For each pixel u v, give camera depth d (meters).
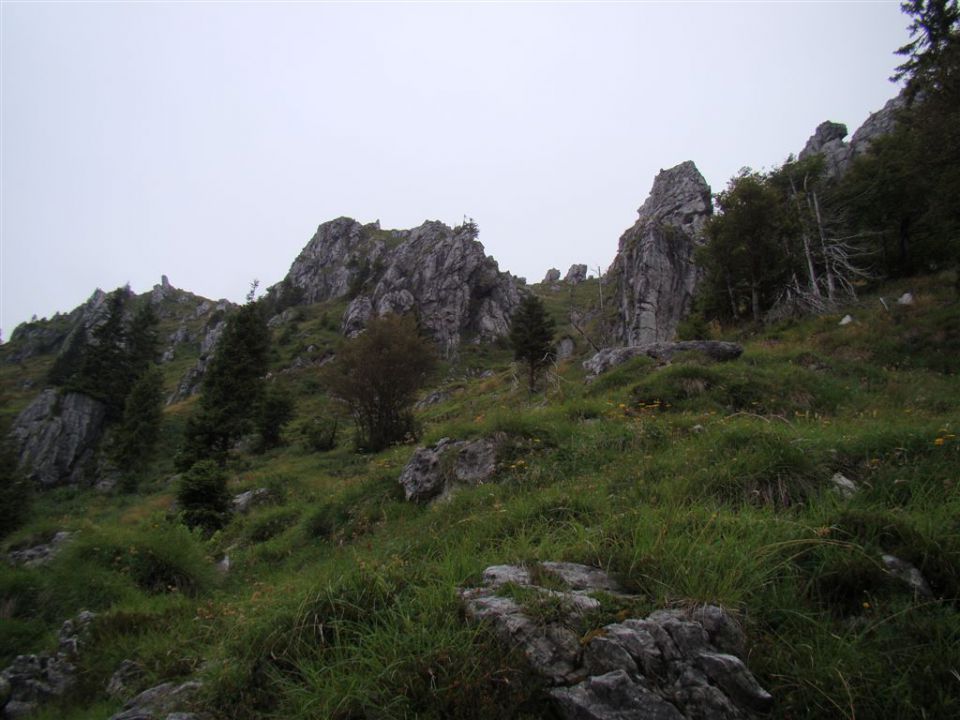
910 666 2.75
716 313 34.94
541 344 33.59
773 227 30.17
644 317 47.09
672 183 68.25
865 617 3.16
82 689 5.21
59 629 6.91
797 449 5.46
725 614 3.01
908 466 5.13
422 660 2.93
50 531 14.71
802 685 2.71
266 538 11.50
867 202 30.88
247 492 18.20
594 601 3.20
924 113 19.50
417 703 2.78
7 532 20.44
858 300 26.48
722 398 11.21
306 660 3.24
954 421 6.53
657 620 2.97
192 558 8.65
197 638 5.25
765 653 2.93
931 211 22.83
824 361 14.91
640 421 9.15
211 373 36.62
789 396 11.27
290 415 37.84
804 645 2.93
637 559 3.61
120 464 36.44
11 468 22.59
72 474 42.47
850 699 2.57
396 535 7.18
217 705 3.29
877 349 18.17
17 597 7.70
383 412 26.98
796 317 27.05
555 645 2.91
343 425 38.72
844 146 56.66
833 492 4.73
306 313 103.00
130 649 5.59
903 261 29.00
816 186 35.72
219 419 30.02
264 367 39.44
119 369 51.50
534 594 3.29
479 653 2.94
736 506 4.86
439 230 101.56
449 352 76.56
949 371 15.37
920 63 20.58
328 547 8.64
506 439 8.70
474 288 89.50
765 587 3.41
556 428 9.03
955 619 2.99
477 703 2.71
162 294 161.88
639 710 2.55
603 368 17.33
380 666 2.97
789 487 4.97
